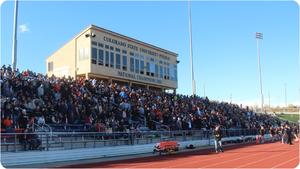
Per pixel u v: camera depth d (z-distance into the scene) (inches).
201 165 827.4
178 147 1145.4
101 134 1025.5
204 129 1480.1
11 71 1064.2
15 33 1170.0
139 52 1879.9
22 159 813.2
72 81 1197.1
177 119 1371.8
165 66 2066.9
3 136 796.6
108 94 1267.2
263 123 2241.6
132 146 1101.7
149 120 1275.8
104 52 1683.1
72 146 943.7
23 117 865.5
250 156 1020.5
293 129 1784.0
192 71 1900.8
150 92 1600.6
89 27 1635.1
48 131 912.3
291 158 962.7
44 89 1035.3
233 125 1825.8
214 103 2041.1
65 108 1016.9
